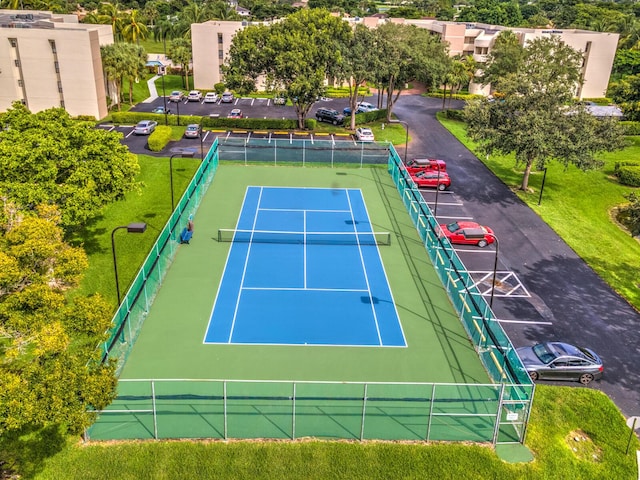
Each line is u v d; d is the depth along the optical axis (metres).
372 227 39.91
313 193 46.25
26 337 17.48
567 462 19.98
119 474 18.55
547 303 31.39
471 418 20.59
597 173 54.47
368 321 28.52
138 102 79.56
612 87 81.25
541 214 43.91
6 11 84.56
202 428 20.23
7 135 30.17
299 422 20.42
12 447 19.39
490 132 45.06
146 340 26.25
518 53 70.00
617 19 134.75
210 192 45.53
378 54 65.19
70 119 33.38
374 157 53.44
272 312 29.02
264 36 62.84
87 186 29.81
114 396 17.59
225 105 79.44
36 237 19.42
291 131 65.69
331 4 172.00
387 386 20.33
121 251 35.47
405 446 20.06
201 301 29.77
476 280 33.59
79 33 64.88
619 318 30.30
